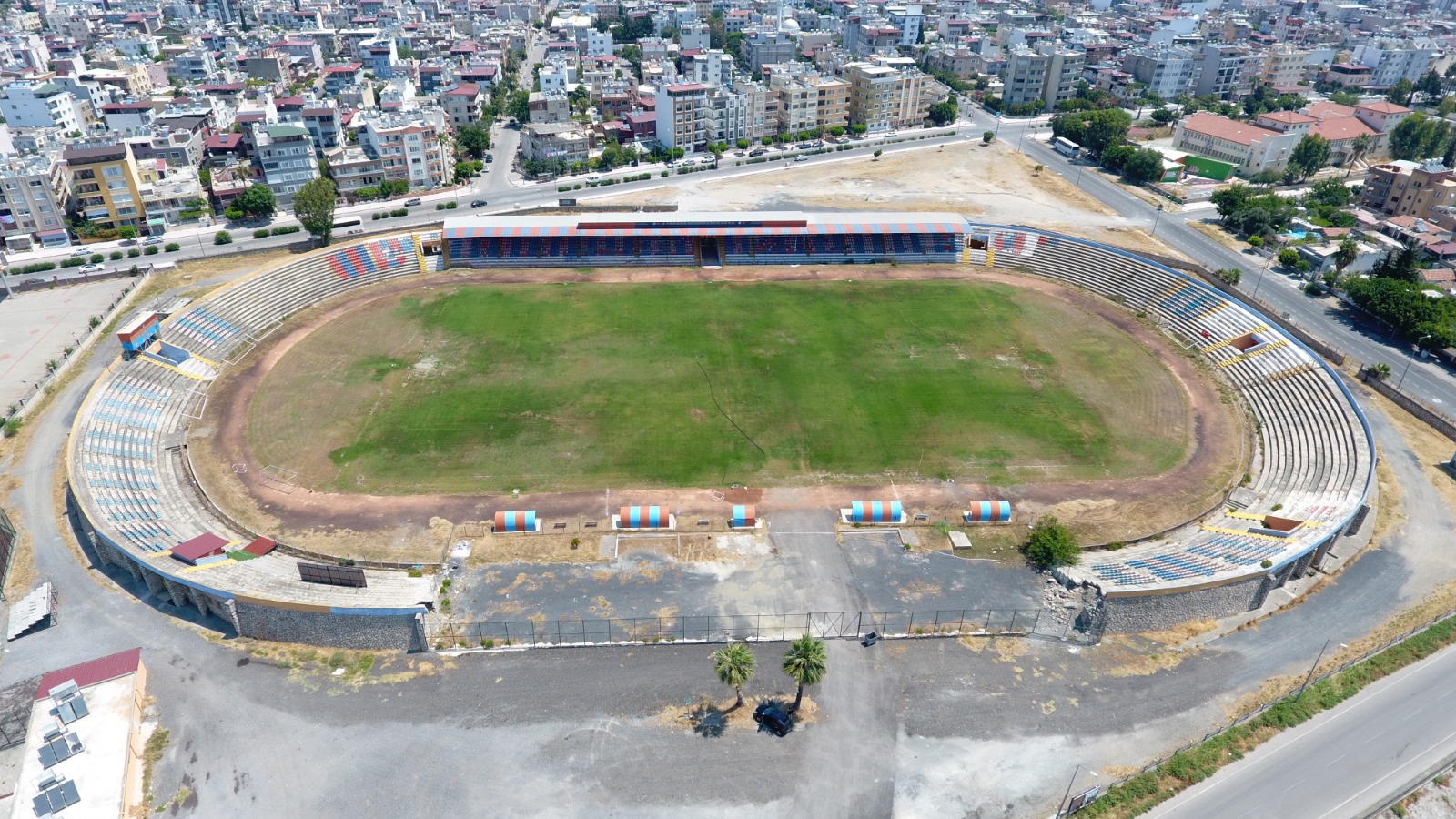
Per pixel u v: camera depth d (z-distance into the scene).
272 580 75.19
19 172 157.88
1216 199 179.00
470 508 89.25
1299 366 110.19
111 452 92.94
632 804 58.47
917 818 57.62
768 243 157.62
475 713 65.31
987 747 62.84
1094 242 153.00
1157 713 65.75
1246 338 119.75
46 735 60.53
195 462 96.38
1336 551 82.75
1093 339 126.69
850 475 95.12
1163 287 137.25
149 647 71.25
